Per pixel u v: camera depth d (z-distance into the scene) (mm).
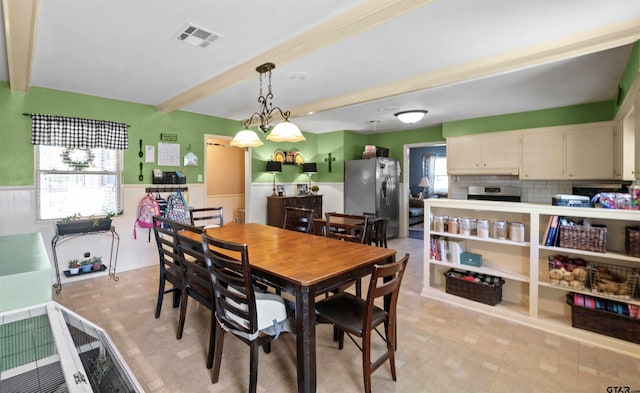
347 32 2127
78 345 1013
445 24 2135
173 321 2697
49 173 3582
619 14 2008
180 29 2199
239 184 7043
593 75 3115
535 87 3525
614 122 3908
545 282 2621
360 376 1964
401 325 2656
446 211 3430
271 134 2750
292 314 1988
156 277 3848
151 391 1832
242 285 1685
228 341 2406
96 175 3920
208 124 4949
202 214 4844
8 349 881
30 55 2400
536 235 2645
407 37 2324
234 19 2070
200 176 4867
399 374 1983
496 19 2070
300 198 6027
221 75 3098
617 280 2373
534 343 2367
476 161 5152
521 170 4699
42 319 1028
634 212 2197
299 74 3115
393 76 3178
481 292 2941
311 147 6910
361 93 3678
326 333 2518
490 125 5047
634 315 2268
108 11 1955
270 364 2105
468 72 2828
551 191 4738
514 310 2801
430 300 3193
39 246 1431
